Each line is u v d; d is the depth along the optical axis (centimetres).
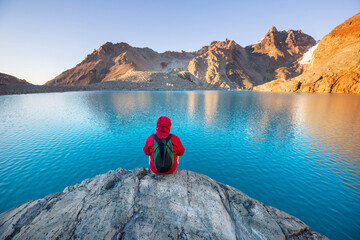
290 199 793
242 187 893
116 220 275
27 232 249
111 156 1260
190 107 4144
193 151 1377
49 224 265
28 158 1222
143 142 1561
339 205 745
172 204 319
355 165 1122
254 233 288
